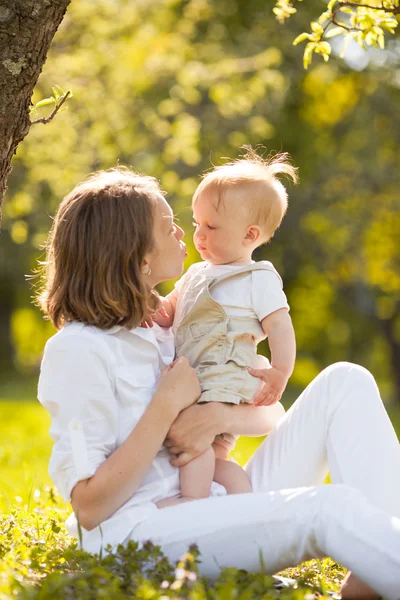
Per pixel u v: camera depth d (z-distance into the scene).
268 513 3.41
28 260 28.16
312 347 33.91
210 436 3.84
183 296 4.32
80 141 13.99
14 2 4.17
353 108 21.17
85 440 3.56
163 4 16.31
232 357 4.04
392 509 3.68
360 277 24.86
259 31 18.14
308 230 22.81
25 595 3.06
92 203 3.79
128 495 3.58
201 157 18.03
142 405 3.72
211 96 15.87
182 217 17.77
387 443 3.77
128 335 3.81
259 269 4.22
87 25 14.35
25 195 13.25
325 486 3.43
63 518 5.38
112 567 3.37
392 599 3.23
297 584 3.63
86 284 3.73
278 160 4.84
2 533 4.50
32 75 4.28
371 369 35.50
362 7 4.99
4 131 4.28
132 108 14.99
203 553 3.46
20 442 12.77
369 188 21.89
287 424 4.09
